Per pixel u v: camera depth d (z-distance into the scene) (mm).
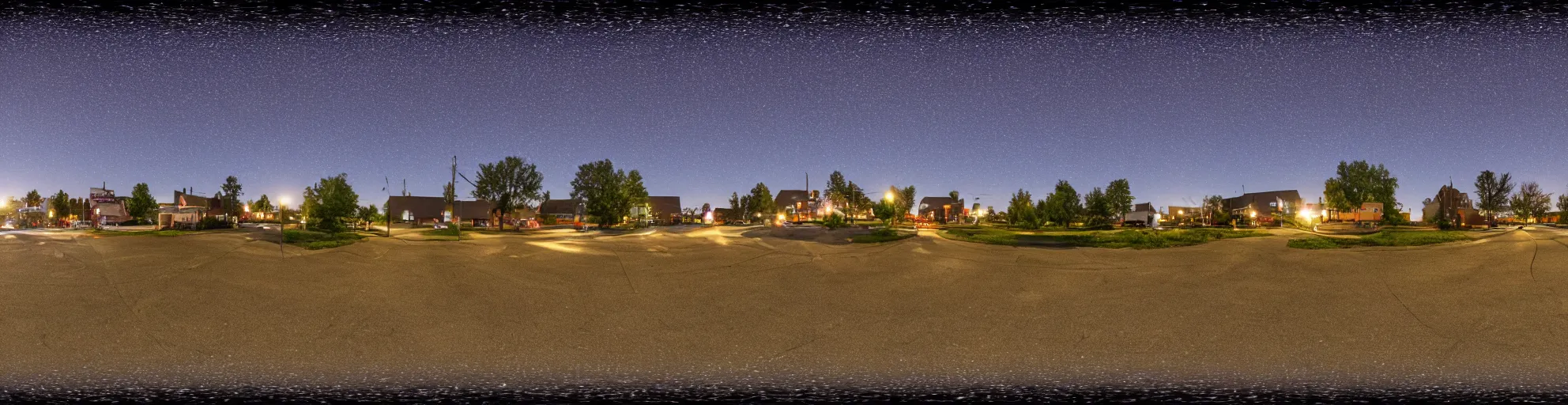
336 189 27109
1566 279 8117
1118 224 49250
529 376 4453
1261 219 37938
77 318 6426
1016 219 45875
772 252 14422
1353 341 5336
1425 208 39125
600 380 4332
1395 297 7191
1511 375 4324
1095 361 4832
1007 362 4801
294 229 26438
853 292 8219
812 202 78625
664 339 5586
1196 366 4641
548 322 6301
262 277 9531
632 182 43750
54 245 15969
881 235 20750
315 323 6230
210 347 5273
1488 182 37219
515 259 12812
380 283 8961
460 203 26266
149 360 4879
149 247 15047
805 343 5457
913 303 7359
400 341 5520
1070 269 10383
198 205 61438
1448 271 9141
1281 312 6523
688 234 24625
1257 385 4148
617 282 9188
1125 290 8055
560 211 81125
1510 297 7066
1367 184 46938
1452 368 4527
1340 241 13875
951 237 19625
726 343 5430
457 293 8078
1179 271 9859
